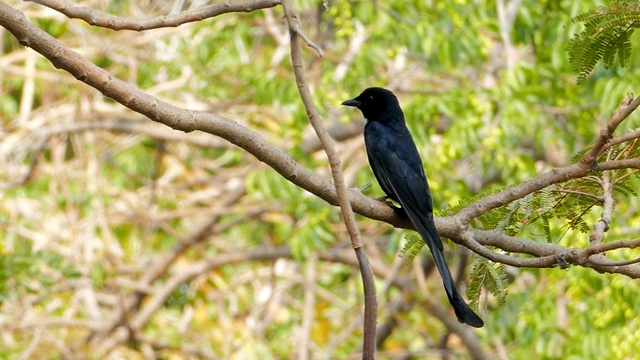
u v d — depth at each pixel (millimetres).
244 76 15164
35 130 16859
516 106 13008
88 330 16297
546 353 12680
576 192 7000
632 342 11531
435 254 6812
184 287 18172
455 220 6957
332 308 17875
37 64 17297
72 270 13320
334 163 5664
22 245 14977
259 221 18391
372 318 5387
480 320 6391
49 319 15570
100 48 16812
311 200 14141
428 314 17141
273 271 17031
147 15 17250
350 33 13391
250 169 16828
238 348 16266
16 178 16656
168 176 18031
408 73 15844
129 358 16328
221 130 6281
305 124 14305
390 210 7199
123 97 5988
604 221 6637
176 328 17172
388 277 15477
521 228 7223
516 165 13383
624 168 6797
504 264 6777
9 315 15195
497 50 17188
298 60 5828
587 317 12562
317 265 18094
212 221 17125
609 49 6855
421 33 13445
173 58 17031
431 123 14711
